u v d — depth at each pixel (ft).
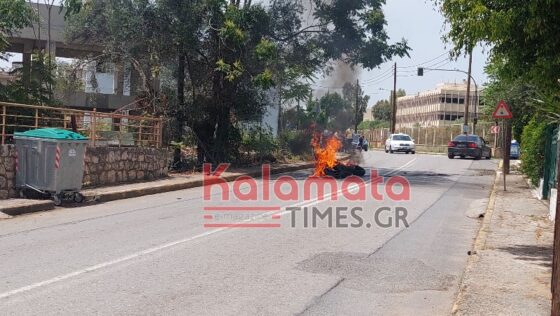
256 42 75.77
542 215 44.96
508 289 23.45
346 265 27.63
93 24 76.23
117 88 97.60
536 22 25.68
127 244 31.12
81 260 27.25
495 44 28.66
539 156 57.93
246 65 75.82
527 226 39.70
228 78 72.43
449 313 21.26
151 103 76.38
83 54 88.38
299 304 21.54
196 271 25.63
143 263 26.86
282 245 31.55
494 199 55.21
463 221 43.27
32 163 45.16
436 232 37.83
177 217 40.81
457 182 73.87
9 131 55.31
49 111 58.80
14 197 45.73
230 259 28.02
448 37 29.17
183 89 78.28
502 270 26.66
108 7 72.59
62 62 82.33
